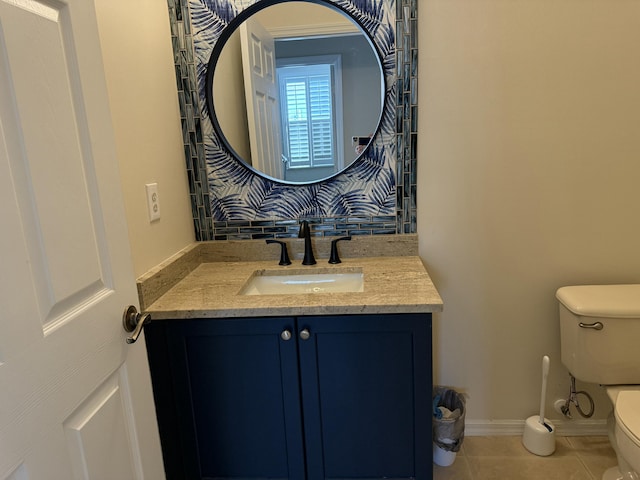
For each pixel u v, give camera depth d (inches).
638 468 46.5
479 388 71.2
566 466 65.1
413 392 52.1
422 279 56.4
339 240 65.9
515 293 67.6
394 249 66.9
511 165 63.4
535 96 61.0
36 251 28.2
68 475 30.9
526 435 68.9
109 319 36.1
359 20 61.2
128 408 39.4
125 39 49.6
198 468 56.1
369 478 55.6
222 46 63.5
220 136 65.4
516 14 59.0
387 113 63.2
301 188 66.7
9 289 26.0
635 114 60.5
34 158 28.1
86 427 32.9
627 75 59.5
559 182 63.4
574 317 60.7
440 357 70.6
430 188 65.1
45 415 28.7
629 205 63.3
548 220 64.7
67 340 30.8
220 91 64.6
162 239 57.4
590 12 58.2
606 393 64.6
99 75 35.4
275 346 51.4
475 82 61.3
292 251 68.0
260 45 63.3
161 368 52.2
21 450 26.6
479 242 66.2
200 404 54.0
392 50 61.4
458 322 69.1
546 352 69.2
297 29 62.5
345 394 52.6
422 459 54.2
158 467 44.6
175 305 51.0
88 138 33.7
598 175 62.7
